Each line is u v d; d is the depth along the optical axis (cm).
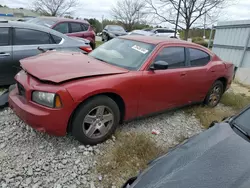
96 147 291
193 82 400
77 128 270
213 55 453
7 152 264
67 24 801
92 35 877
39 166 247
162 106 363
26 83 266
